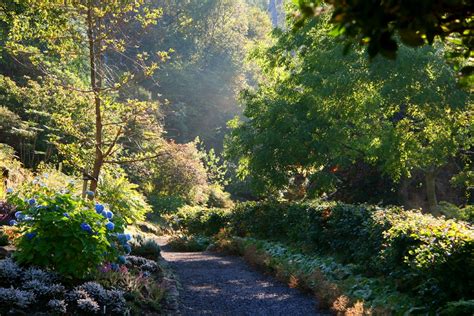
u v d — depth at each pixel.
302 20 1.75
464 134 13.93
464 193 18.22
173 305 7.02
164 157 26.97
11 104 21.42
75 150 12.19
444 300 5.64
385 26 1.52
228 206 30.91
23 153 21.12
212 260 12.52
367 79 11.67
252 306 7.49
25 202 6.88
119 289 6.50
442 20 1.67
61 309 5.30
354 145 14.65
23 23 12.58
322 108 13.92
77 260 6.03
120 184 17.17
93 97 12.12
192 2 47.94
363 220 8.84
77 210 6.25
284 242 12.75
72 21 12.59
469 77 2.02
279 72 17.48
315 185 15.75
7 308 5.09
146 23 12.27
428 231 6.23
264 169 15.78
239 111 45.22
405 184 17.34
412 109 12.59
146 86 41.66
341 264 8.98
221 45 48.94
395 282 6.98
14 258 6.42
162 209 24.64
